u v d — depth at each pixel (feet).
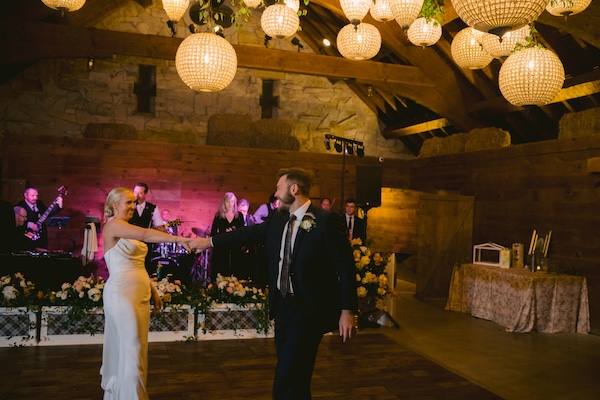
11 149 26.96
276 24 13.87
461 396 12.09
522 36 12.45
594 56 22.45
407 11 11.94
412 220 29.32
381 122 39.27
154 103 34.76
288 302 8.95
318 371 13.60
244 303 16.43
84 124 33.40
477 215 26.78
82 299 15.26
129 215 10.41
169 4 14.15
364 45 15.34
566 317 19.26
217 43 13.20
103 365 9.93
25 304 14.93
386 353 15.46
